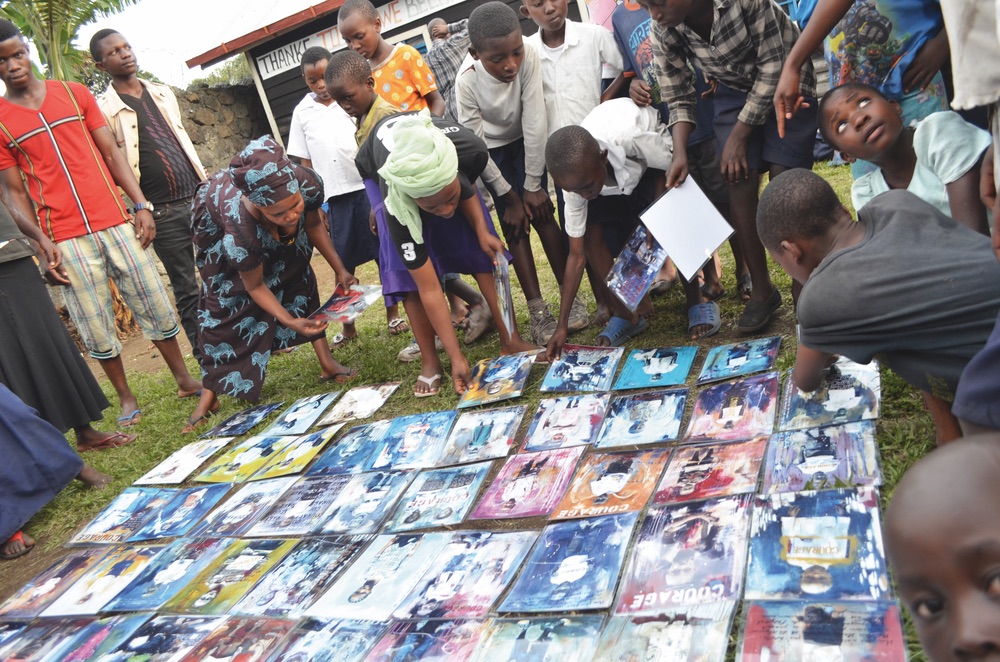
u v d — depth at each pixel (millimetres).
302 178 3992
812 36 2516
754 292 3445
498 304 3803
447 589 2391
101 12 8250
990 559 709
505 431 3256
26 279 3939
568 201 3455
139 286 4590
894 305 2053
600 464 2824
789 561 2055
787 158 3158
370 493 3104
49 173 4301
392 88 4375
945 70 2779
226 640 2408
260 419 4156
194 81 10086
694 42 3139
